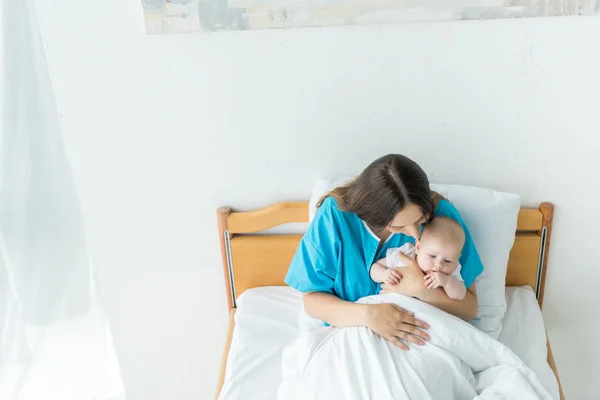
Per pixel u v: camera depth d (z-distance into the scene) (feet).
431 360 4.32
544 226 5.36
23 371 7.04
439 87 5.05
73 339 7.23
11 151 6.53
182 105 5.24
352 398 4.07
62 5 4.87
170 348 6.48
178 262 5.97
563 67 4.90
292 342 5.13
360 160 5.41
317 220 4.79
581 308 5.85
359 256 4.79
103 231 5.81
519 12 4.67
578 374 6.22
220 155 5.44
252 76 5.10
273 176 5.52
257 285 5.87
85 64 5.09
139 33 4.97
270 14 4.77
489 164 5.33
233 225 5.59
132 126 5.33
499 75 4.97
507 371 4.33
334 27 4.87
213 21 4.82
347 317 4.60
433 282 4.50
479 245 5.08
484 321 5.01
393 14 4.74
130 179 5.56
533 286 5.64
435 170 5.40
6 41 6.07
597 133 5.11
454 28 4.82
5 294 6.98
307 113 5.23
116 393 7.02
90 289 7.24
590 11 4.62
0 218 6.77
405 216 4.21
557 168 5.28
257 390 4.76
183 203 5.66
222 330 6.36
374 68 5.01
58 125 6.53
